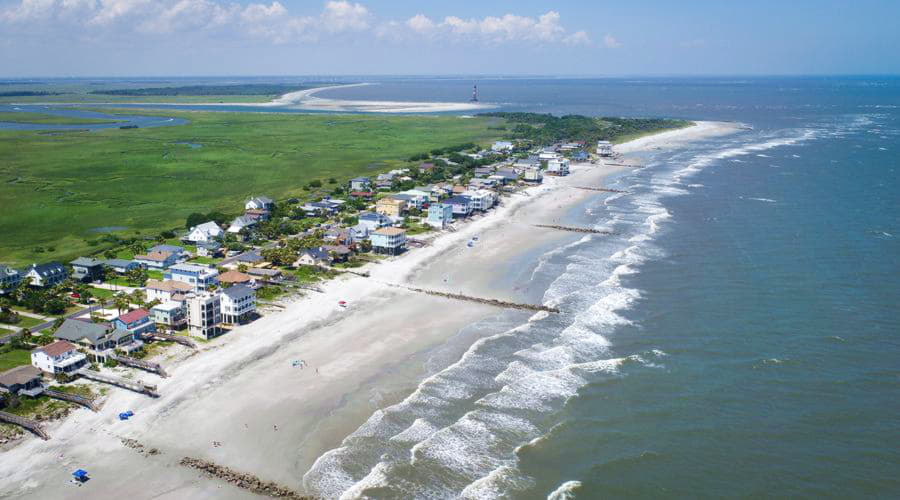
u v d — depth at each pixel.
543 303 117.62
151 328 103.00
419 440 75.38
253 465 71.00
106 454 72.62
